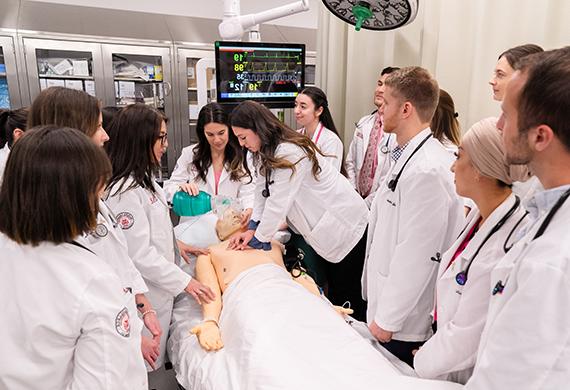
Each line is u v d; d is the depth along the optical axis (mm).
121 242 1144
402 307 1280
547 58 583
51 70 3213
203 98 2725
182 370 1312
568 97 546
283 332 1177
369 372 1034
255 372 1066
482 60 1957
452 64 2162
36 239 706
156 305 1464
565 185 601
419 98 1276
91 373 724
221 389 1108
